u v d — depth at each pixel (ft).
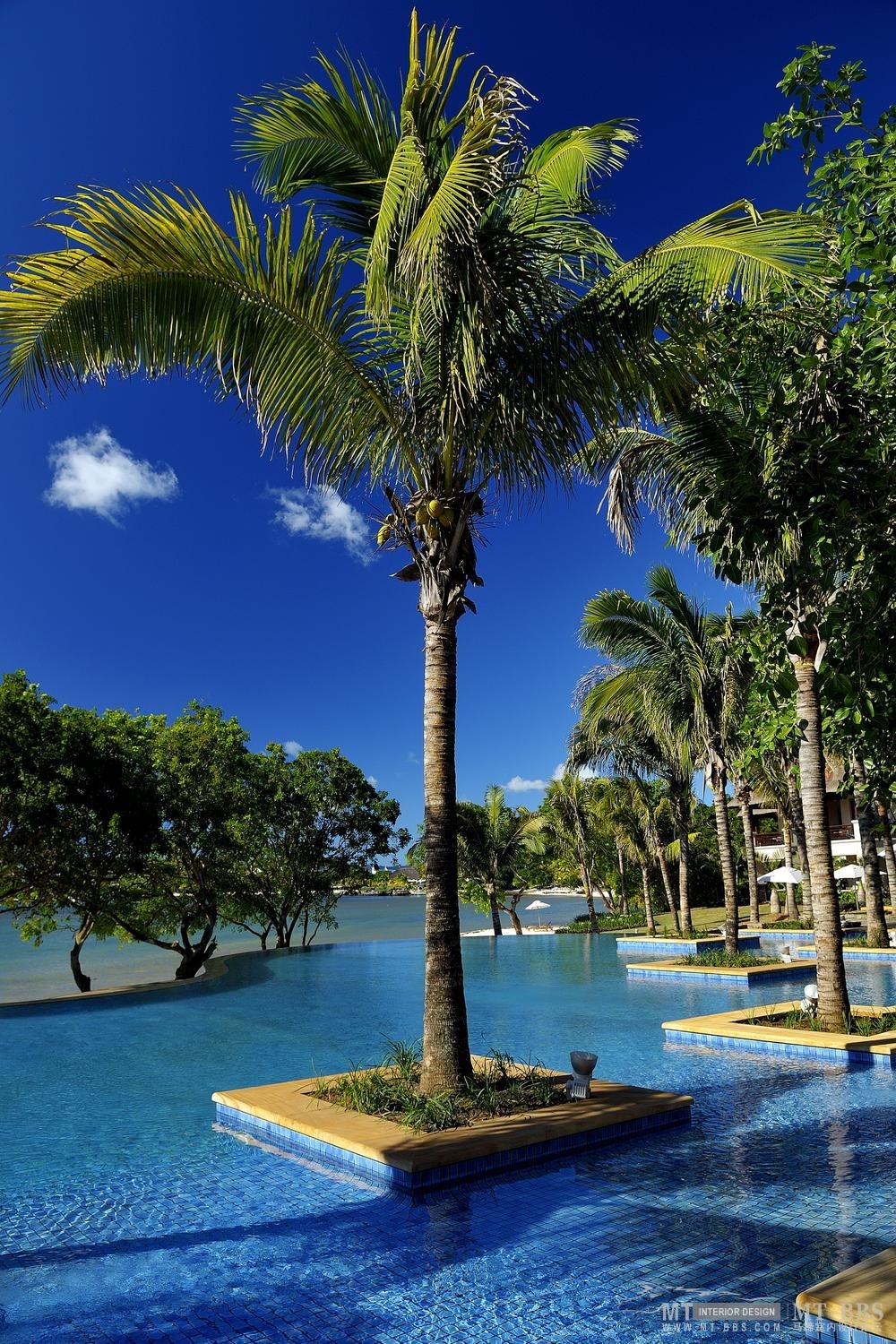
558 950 78.54
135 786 54.80
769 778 83.41
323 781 83.15
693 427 27.86
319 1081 23.31
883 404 11.19
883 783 17.83
